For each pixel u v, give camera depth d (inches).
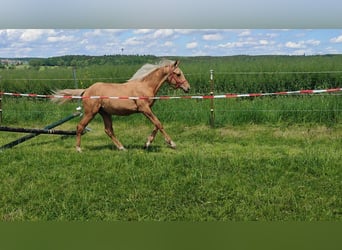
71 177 177.6
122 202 153.8
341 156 198.2
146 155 205.9
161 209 148.8
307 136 250.8
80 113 275.0
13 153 212.4
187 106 306.3
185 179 171.5
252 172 181.0
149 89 220.1
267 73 334.3
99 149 225.5
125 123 295.0
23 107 336.8
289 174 178.1
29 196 159.3
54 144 239.3
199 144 237.0
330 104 291.0
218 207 148.6
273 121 287.3
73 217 144.9
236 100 322.3
